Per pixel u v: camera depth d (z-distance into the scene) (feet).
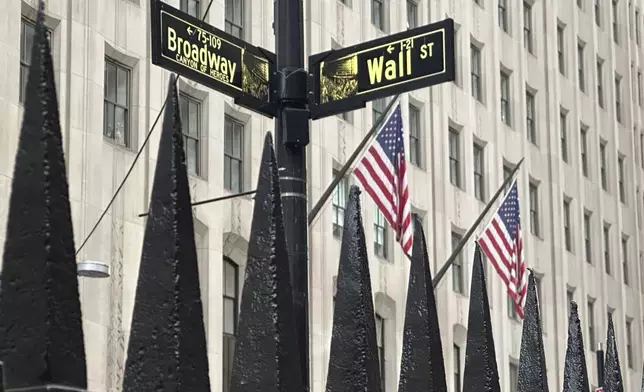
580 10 172.65
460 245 91.71
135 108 82.48
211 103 89.86
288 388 20.62
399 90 28.66
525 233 144.66
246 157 94.38
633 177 185.98
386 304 111.96
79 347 16.49
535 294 35.09
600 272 167.32
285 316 20.93
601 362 100.58
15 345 16.19
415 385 27.09
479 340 31.14
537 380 34.14
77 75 76.28
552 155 153.99
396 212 64.80
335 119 105.60
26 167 16.63
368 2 115.14
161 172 18.95
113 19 81.10
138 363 18.28
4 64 69.62
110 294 77.61
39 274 16.29
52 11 75.41
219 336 87.30
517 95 147.02
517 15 149.69
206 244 87.61
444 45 28.45
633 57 194.70
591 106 171.63
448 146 126.93
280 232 21.26
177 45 26.37
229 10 95.76
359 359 23.44
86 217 75.72
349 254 24.03
